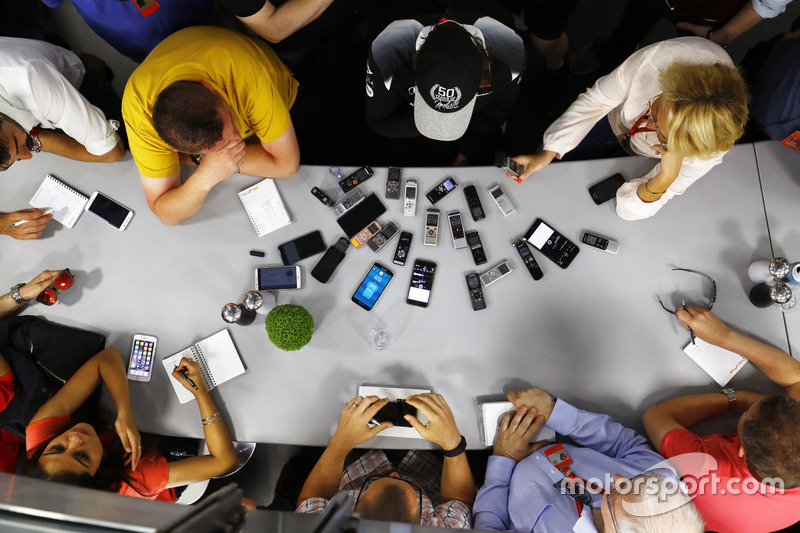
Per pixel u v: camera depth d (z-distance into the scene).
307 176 2.21
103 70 2.99
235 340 2.11
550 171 2.18
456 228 2.13
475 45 1.83
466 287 2.11
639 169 2.14
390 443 2.05
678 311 2.03
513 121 2.96
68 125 2.05
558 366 2.07
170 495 2.24
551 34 2.75
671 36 3.02
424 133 2.04
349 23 2.68
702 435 2.03
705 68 1.67
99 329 2.13
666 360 2.06
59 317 2.14
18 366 2.11
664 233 2.12
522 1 2.68
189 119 1.60
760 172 2.14
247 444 2.22
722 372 2.04
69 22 3.11
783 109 2.10
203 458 2.05
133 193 2.21
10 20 2.57
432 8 3.02
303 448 2.78
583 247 2.12
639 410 2.05
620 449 1.99
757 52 2.70
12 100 1.97
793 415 1.64
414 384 2.07
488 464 2.05
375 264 2.13
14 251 2.17
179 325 2.12
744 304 2.07
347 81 2.91
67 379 2.10
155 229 2.18
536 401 2.01
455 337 2.09
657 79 1.89
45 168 2.21
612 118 2.27
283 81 2.25
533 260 2.10
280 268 2.12
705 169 1.91
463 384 2.06
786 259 2.07
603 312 2.08
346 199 2.17
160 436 2.15
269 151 2.10
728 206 2.12
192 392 2.02
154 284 2.15
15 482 0.87
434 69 1.78
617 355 2.06
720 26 2.79
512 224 2.15
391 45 2.04
